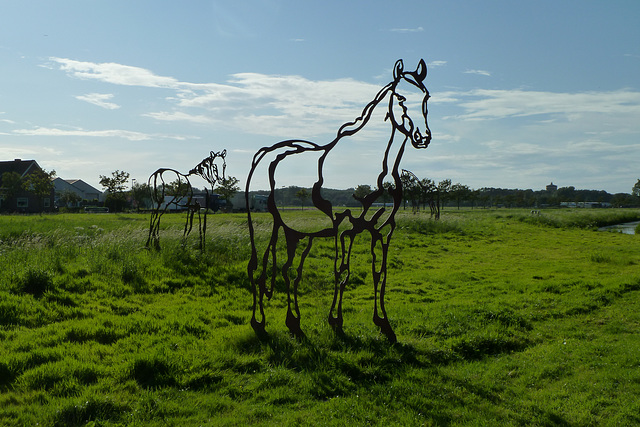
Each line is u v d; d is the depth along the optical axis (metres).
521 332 8.82
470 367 7.02
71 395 5.32
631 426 5.35
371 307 10.78
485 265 18.22
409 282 14.28
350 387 6.07
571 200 133.25
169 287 11.34
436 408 5.64
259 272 12.96
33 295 9.23
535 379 6.66
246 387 5.89
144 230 17.23
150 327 8.02
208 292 11.34
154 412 5.11
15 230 18.73
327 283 13.29
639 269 17.22
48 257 11.58
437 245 23.34
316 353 6.93
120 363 6.25
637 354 7.56
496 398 6.03
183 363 6.26
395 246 21.78
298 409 5.45
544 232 32.75
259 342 7.30
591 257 19.78
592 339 8.56
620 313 10.29
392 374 6.55
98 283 10.50
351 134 7.77
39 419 4.74
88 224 26.14
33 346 6.74
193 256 13.47
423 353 7.36
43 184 59.19
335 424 5.08
